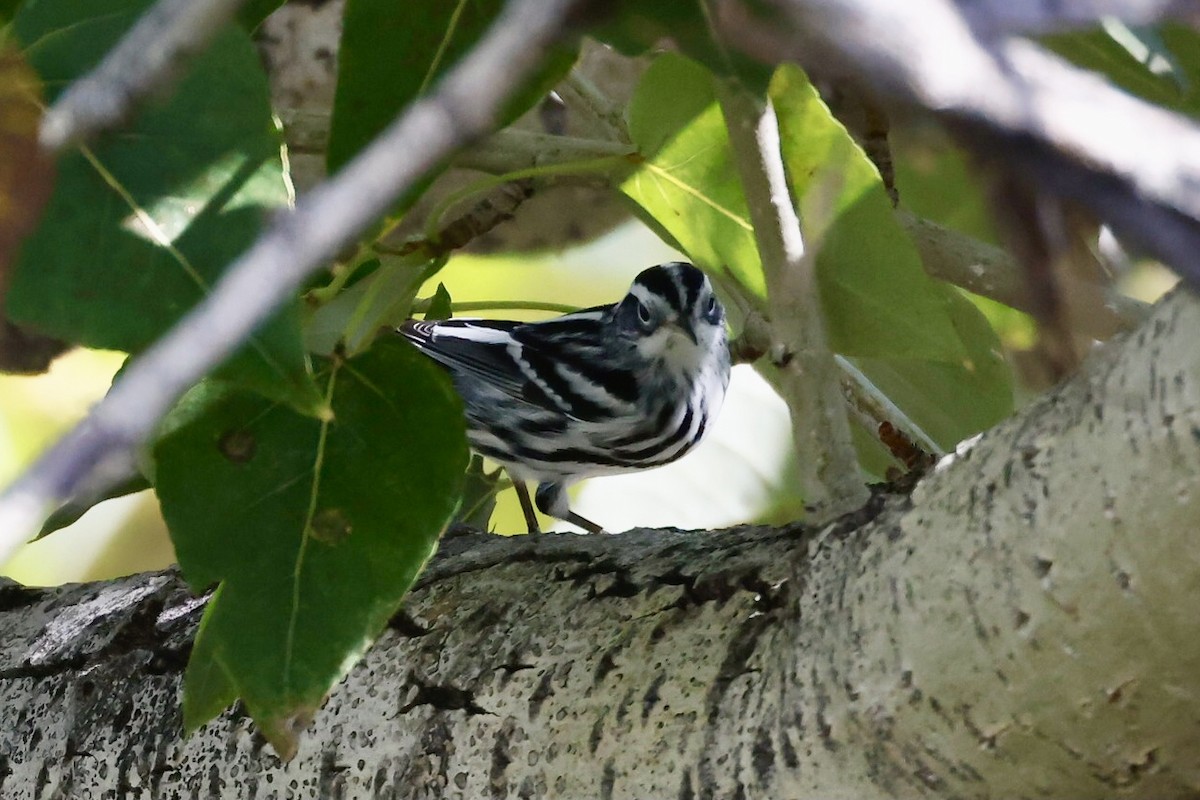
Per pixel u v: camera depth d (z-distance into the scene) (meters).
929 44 1.88
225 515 4.89
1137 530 3.33
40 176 3.24
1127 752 3.65
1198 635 3.34
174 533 4.85
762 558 5.14
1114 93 1.98
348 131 4.64
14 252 3.26
